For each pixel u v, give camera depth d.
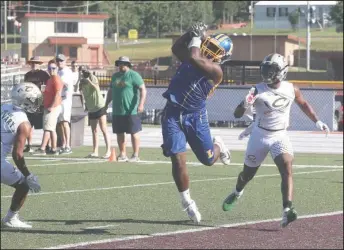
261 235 14.78
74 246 13.66
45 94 27.36
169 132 14.66
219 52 14.80
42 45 111.00
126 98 25.80
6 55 101.50
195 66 14.34
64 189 20.33
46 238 14.30
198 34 14.86
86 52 111.62
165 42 131.12
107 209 17.39
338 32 140.12
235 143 34.62
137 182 21.66
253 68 52.38
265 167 25.56
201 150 15.02
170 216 16.53
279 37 100.19
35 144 31.69
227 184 21.53
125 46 127.00
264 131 15.29
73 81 28.39
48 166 24.97
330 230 15.34
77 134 31.30
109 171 23.88
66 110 28.11
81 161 26.36
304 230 15.29
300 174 23.97
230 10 156.62
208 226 15.51
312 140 36.22
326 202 18.64
